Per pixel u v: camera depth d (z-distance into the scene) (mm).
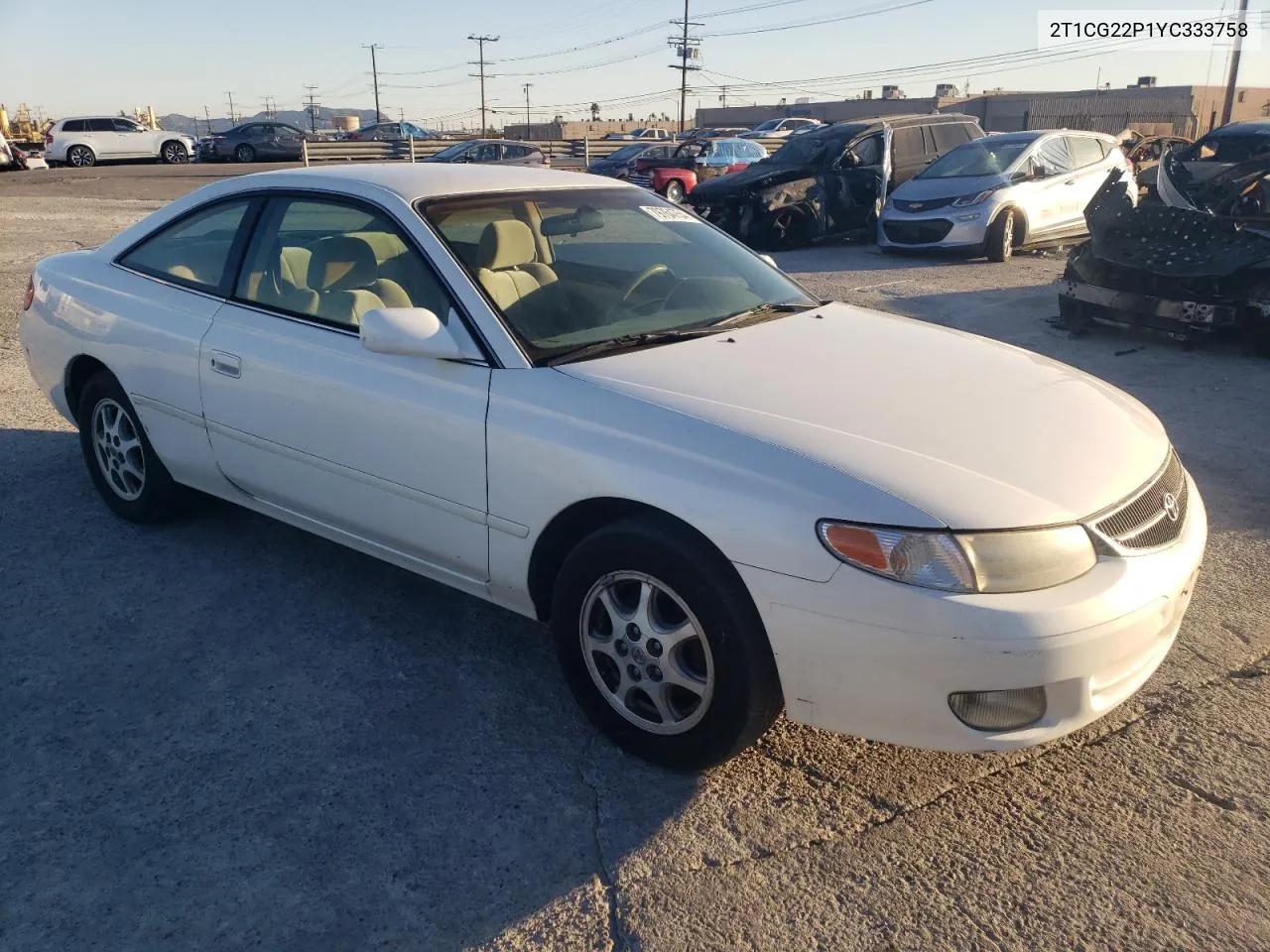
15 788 2768
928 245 12961
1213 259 7547
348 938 2303
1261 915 2379
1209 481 5164
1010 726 2475
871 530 2387
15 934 2287
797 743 3020
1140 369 7371
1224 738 3053
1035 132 13711
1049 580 2426
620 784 2834
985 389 3047
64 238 13359
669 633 2723
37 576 3973
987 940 2309
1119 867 2535
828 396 2869
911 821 2695
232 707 3156
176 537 4348
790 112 71625
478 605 3834
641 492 2652
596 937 2312
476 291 3174
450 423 3049
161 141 33625
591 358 3064
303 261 3609
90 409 4398
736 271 4000
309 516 3668
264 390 3551
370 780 2832
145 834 2609
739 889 2455
